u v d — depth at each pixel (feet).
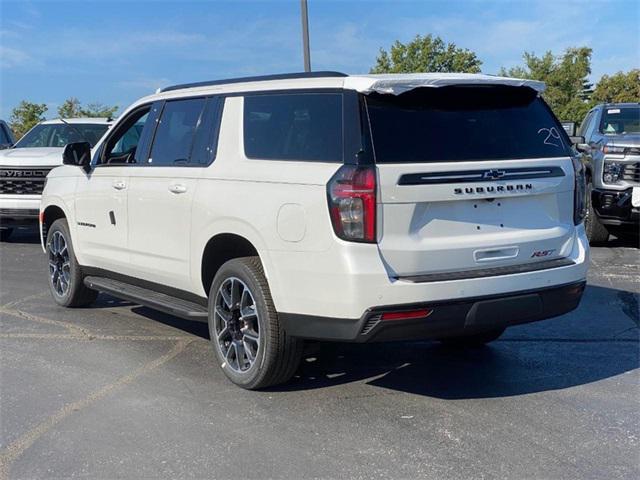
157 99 19.79
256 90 16.39
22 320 22.77
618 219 33.81
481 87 15.17
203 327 21.93
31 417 14.93
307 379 17.10
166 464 12.80
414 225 13.92
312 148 14.61
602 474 12.28
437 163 14.08
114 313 23.68
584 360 18.54
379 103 14.29
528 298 14.71
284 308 14.74
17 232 44.50
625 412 15.01
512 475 12.26
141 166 19.39
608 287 26.73
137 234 19.44
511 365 18.17
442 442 13.57
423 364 18.25
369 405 15.46
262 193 15.11
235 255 17.15
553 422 14.49
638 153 33.12
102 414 15.06
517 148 15.29
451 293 13.85
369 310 13.51
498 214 14.87
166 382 16.94
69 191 22.74
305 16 53.67
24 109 102.89
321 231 13.85
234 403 15.58
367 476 12.27
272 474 12.39
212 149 17.06
